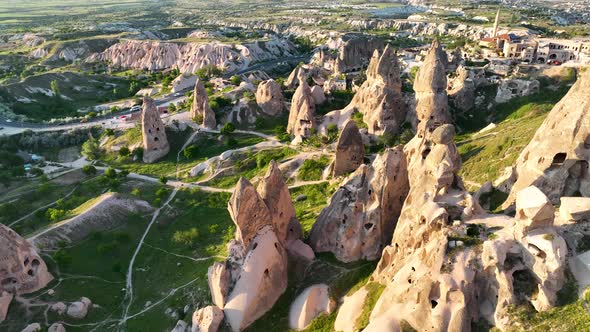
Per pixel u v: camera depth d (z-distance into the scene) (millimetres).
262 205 60062
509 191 61094
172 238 87500
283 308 57375
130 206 97312
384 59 122000
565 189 52469
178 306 66125
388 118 121062
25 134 149250
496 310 38156
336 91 156125
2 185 112562
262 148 123375
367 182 62656
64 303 66938
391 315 42938
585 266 38281
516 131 96688
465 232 43031
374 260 60562
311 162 110062
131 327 64562
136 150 129250
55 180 115250
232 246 59594
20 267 67000
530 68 144875
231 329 54812
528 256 38594
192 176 116500
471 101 135625
